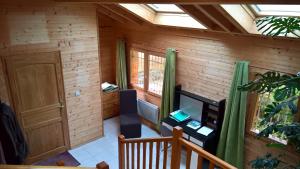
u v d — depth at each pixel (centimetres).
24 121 442
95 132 562
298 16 319
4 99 409
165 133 520
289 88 263
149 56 591
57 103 476
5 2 375
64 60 462
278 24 283
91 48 495
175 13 467
